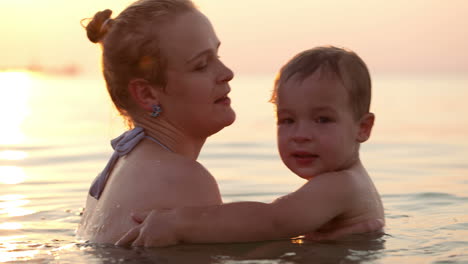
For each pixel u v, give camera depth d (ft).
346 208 9.49
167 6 9.74
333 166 9.87
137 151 9.73
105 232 9.14
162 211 8.82
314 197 9.16
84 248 8.71
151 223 8.67
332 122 9.78
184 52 9.56
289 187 17.37
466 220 11.22
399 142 34.91
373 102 93.91
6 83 215.92
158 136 9.88
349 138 9.99
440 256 8.29
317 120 9.82
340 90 9.83
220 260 7.95
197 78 9.65
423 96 119.75
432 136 38.60
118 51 9.72
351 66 10.07
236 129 43.52
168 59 9.57
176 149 9.96
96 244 9.00
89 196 10.46
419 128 45.29
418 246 8.91
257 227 8.86
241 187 17.43
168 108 9.78
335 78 9.82
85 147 30.48
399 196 14.99
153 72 9.62
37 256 8.43
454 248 8.79
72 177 19.27
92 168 22.00
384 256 8.29
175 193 9.01
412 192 15.81
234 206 8.96
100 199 9.74
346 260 8.04
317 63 9.93
